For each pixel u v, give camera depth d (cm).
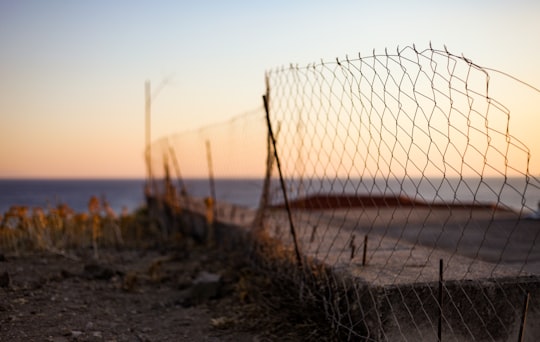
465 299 362
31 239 798
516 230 880
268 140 595
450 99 308
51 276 612
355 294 388
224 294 554
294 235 494
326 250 516
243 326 452
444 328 359
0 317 450
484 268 411
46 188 16962
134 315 491
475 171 298
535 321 366
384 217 1073
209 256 775
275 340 417
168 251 848
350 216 1052
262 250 610
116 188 16938
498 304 363
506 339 362
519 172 277
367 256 480
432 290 363
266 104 524
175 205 1120
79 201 6794
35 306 492
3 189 15688
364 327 377
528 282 367
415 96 328
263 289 531
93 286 588
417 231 884
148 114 1695
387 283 365
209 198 898
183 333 441
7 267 654
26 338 402
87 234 908
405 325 357
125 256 791
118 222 1010
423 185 6825
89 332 430
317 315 440
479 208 1216
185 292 566
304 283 473
